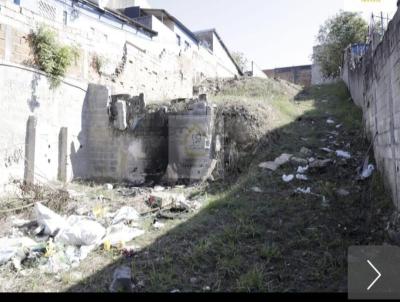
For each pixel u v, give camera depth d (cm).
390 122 530
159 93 1531
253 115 991
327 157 823
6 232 548
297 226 534
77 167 999
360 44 1352
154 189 875
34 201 689
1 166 758
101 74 1157
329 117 1100
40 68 880
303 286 370
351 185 677
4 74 772
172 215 634
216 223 574
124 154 1019
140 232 554
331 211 581
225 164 927
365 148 815
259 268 411
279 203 639
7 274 416
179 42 1816
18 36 820
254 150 924
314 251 451
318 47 2289
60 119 941
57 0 1030
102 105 1041
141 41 1448
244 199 680
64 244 500
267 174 795
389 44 519
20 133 811
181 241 512
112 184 952
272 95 1445
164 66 1589
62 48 930
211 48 2302
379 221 512
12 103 792
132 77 1338
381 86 602
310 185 710
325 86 1700
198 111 958
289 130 1007
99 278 409
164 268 425
